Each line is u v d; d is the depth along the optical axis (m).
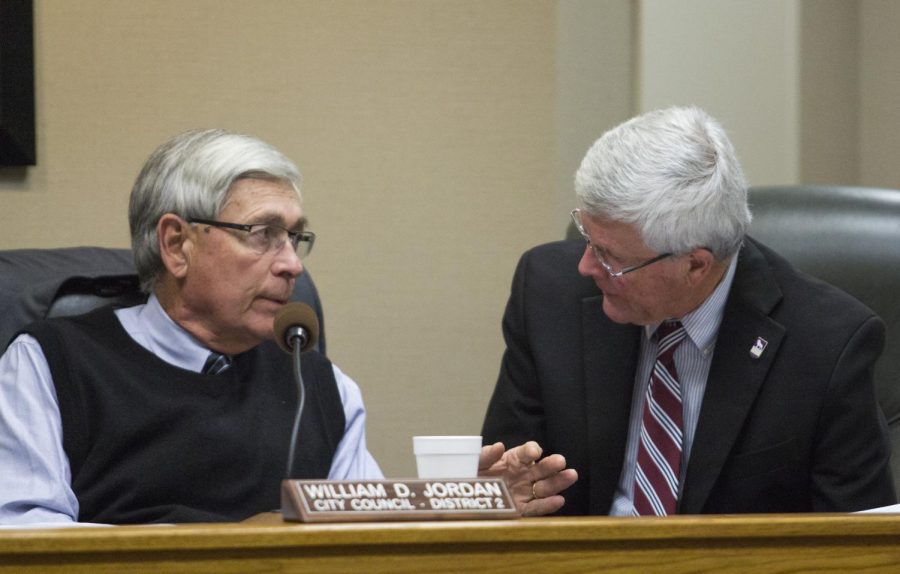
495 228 9.62
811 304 6.32
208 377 6.07
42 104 9.01
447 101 9.57
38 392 5.82
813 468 6.16
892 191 7.39
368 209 9.45
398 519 3.79
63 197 9.04
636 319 6.26
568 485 5.69
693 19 9.89
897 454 6.96
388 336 9.46
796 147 10.07
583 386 6.52
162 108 9.20
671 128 6.05
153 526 3.72
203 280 5.94
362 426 6.60
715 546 3.79
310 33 9.39
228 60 9.29
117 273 6.66
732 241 6.06
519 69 9.66
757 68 10.02
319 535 3.49
